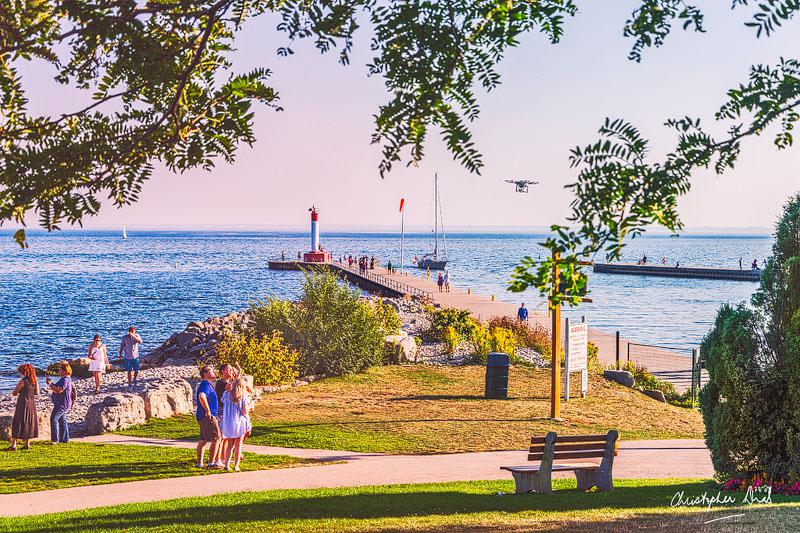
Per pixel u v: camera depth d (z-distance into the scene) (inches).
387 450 670.5
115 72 163.3
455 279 4500.5
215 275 5182.1
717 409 514.9
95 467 574.9
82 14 146.0
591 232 158.4
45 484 524.4
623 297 3324.3
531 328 1520.7
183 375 1053.2
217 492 496.4
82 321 2524.6
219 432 581.0
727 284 4220.0
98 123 162.1
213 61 170.4
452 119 150.1
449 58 150.9
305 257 4709.6
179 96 158.4
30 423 649.0
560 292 161.6
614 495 473.7
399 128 150.4
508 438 730.8
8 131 159.3
